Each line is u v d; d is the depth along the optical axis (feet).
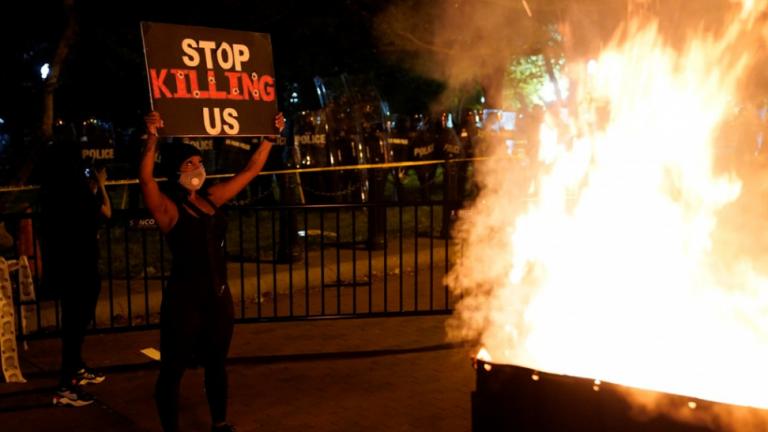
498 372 10.82
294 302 28.58
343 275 32.12
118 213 22.81
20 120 45.93
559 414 10.30
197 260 15.21
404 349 22.50
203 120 16.21
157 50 15.74
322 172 43.19
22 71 45.29
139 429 16.98
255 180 42.60
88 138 44.62
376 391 19.03
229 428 16.01
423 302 28.22
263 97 16.96
